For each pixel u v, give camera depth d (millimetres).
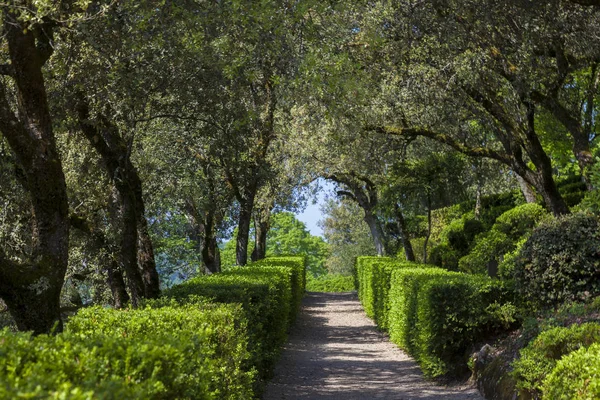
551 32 11852
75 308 13469
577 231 9070
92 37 7871
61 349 3137
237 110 11023
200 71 9883
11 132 6293
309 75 8344
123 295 13078
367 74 12758
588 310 7965
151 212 15422
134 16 8273
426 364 10055
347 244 53344
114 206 11977
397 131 15148
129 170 10891
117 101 9789
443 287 9555
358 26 12664
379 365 12180
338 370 11672
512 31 12250
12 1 6328
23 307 6191
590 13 12031
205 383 4035
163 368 3348
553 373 4824
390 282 15617
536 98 13180
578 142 13766
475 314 9445
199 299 8008
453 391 8961
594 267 8797
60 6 7273
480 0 11484
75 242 13406
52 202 6461
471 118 14578
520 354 7438
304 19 8367
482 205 26891
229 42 8805
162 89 9898
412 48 13008
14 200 11039
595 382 3865
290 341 16062
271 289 10352
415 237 29656
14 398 2127
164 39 8625
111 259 12953
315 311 25391
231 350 6219
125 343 3410
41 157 6410
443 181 20719
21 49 6332
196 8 7965
